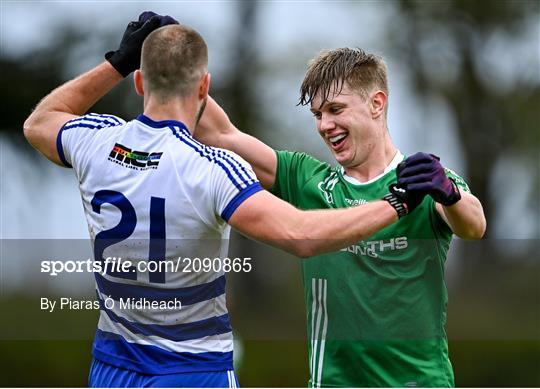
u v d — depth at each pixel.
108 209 13.25
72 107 14.44
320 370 15.25
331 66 15.15
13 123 58.31
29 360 34.94
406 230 14.98
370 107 15.28
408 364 14.95
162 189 12.99
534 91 62.84
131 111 55.28
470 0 63.25
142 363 13.49
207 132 16.19
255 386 32.75
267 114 60.16
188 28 13.55
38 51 60.19
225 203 12.73
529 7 63.59
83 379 35.22
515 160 61.34
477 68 63.56
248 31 63.12
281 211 12.57
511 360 35.84
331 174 15.86
